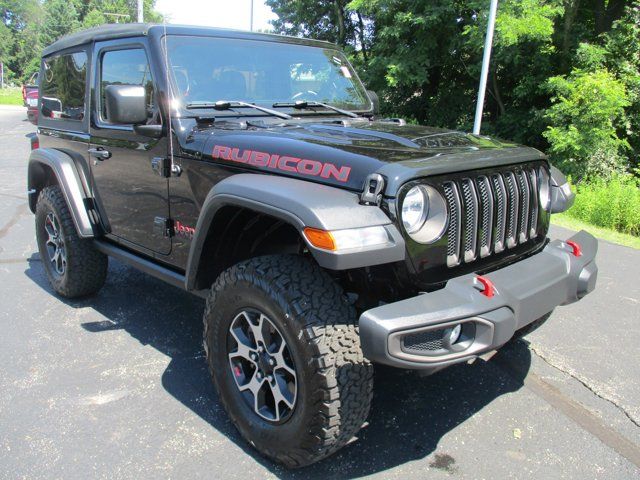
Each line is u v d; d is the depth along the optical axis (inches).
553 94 439.8
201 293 116.3
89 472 91.5
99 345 137.2
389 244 79.0
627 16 430.9
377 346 74.9
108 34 135.0
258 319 92.0
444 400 116.0
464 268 92.7
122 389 117.3
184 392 116.9
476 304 81.0
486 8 398.0
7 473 90.6
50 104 167.9
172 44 119.8
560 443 102.0
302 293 84.7
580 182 372.2
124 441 99.9
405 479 91.6
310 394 82.8
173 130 113.6
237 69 127.0
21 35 2714.1
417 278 85.6
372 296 93.4
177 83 116.7
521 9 393.7
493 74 465.1
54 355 131.5
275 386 90.9
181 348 136.9
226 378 99.6
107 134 134.9
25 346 135.6
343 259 75.2
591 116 370.3
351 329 83.7
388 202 80.8
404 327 75.2
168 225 120.0
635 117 424.2
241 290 91.3
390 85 470.0
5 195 312.8
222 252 106.7
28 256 207.9
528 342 143.7
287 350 88.7
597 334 149.1
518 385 122.6
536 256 104.3
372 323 75.2
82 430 102.7
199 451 97.7
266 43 135.8
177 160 113.3
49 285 178.1
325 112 135.0
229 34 130.0
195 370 126.3
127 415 108.0
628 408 114.3
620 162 403.2
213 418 108.0
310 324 82.2
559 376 126.8
